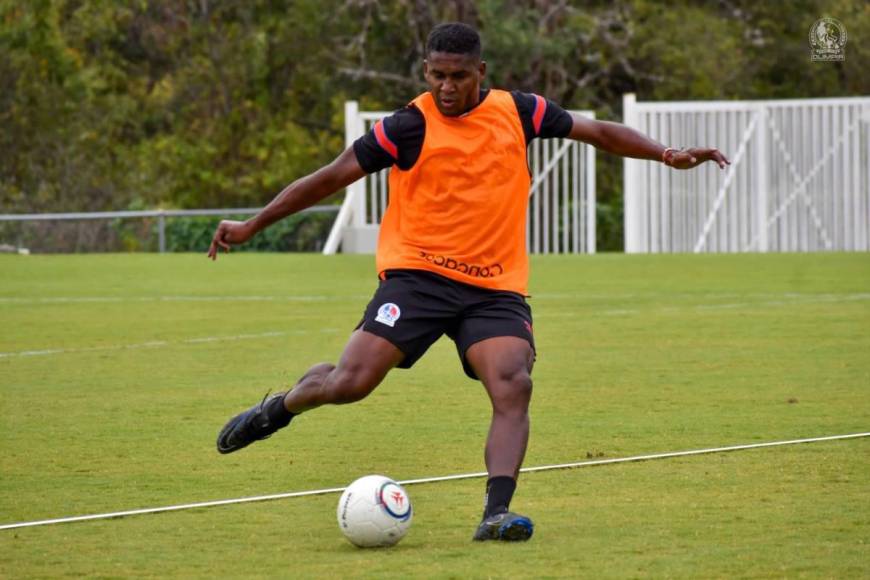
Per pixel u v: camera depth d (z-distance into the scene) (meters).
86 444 21.91
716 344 34.62
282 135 113.50
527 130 16.58
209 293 51.22
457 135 16.25
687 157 16.52
